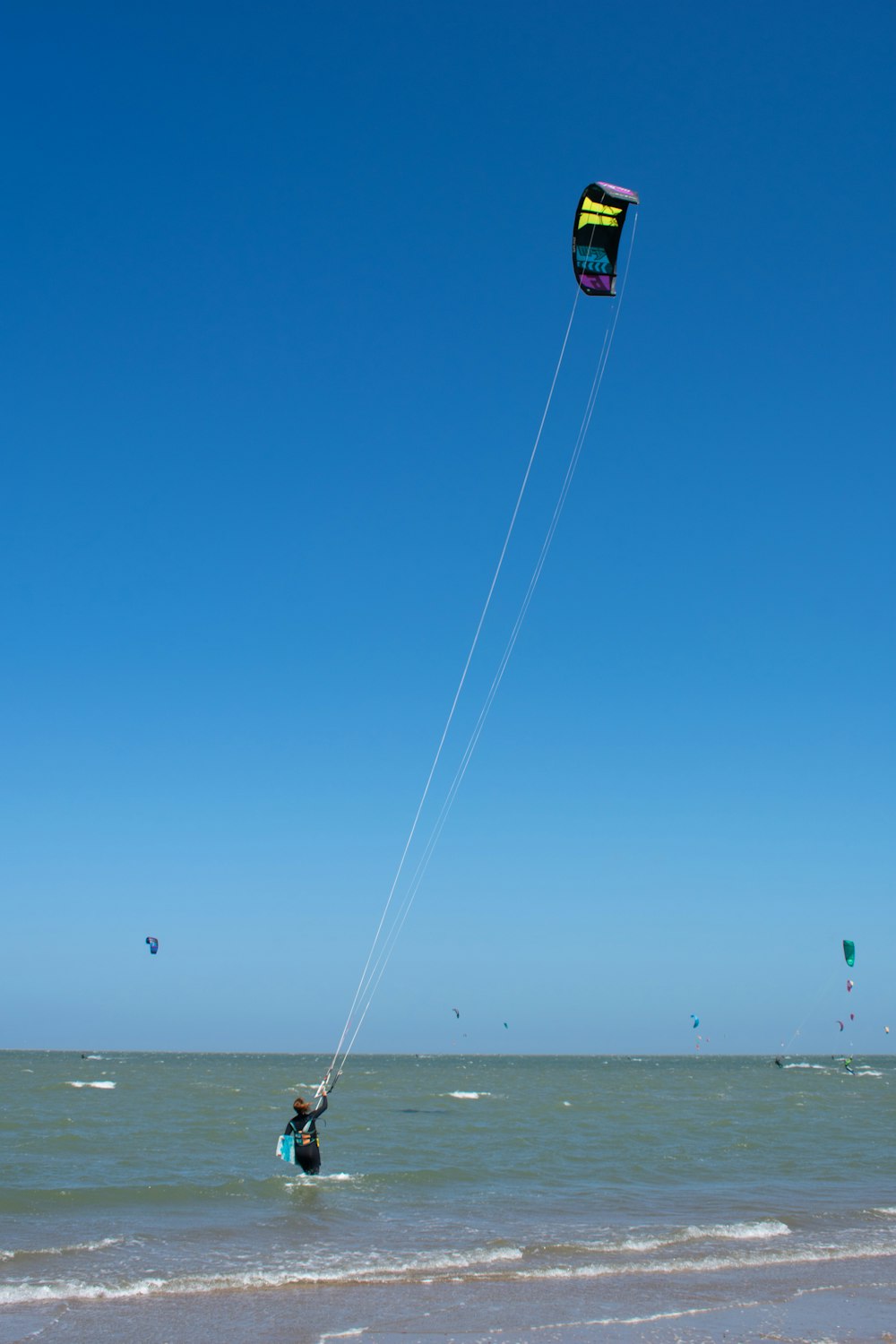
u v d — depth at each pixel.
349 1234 15.38
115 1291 11.65
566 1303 11.54
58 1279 12.18
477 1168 23.05
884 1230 16.52
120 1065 134.88
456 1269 13.05
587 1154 26.59
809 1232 16.22
